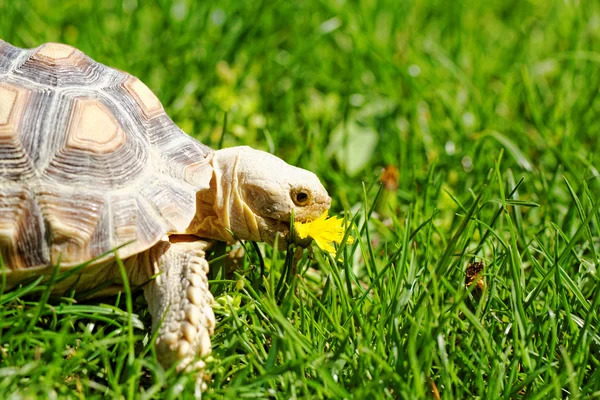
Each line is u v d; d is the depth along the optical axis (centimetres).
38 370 232
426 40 609
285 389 251
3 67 292
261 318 287
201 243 298
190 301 257
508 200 321
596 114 510
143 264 278
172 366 247
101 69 313
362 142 463
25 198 263
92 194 270
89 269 264
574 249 322
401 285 299
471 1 679
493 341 276
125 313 265
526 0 712
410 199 401
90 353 258
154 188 283
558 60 580
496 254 324
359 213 350
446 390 246
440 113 504
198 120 459
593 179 416
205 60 524
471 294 299
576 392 241
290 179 303
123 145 286
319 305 278
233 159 311
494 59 592
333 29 559
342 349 251
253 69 546
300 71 532
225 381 264
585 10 650
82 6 604
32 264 257
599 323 271
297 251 310
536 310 301
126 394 243
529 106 499
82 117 283
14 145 270
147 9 604
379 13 641
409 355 247
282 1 608
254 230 306
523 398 255
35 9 598
